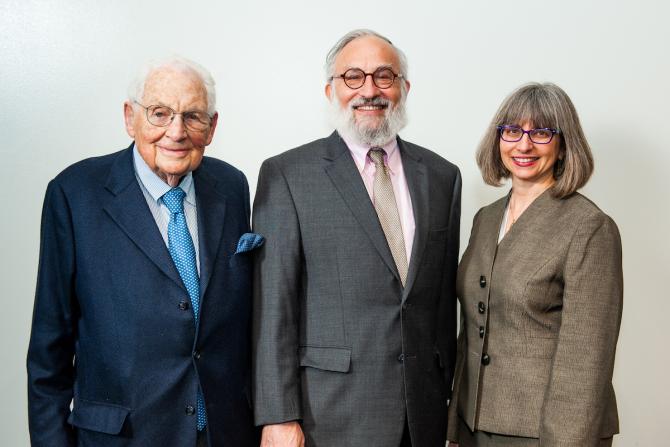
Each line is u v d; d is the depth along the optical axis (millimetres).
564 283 1460
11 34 2047
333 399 1561
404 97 1721
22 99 2068
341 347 1570
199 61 2105
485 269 1607
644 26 2191
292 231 1588
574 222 1460
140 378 1371
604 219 1451
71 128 2088
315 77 2131
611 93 2207
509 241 1572
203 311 1424
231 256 1520
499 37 2174
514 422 1482
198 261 1485
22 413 2146
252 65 2121
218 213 1532
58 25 2057
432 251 1654
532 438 1466
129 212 1406
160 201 1468
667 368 2301
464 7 2158
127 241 1395
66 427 1428
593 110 2211
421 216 1652
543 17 2178
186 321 1396
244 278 1541
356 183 1621
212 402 1435
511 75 2186
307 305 1604
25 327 2129
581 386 1388
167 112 1375
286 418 1509
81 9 2059
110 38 2070
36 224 2107
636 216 2250
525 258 1513
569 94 2203
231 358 1499
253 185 2158
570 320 1419
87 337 1411
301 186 1625
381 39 1686
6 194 2088
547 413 1415
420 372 1612
